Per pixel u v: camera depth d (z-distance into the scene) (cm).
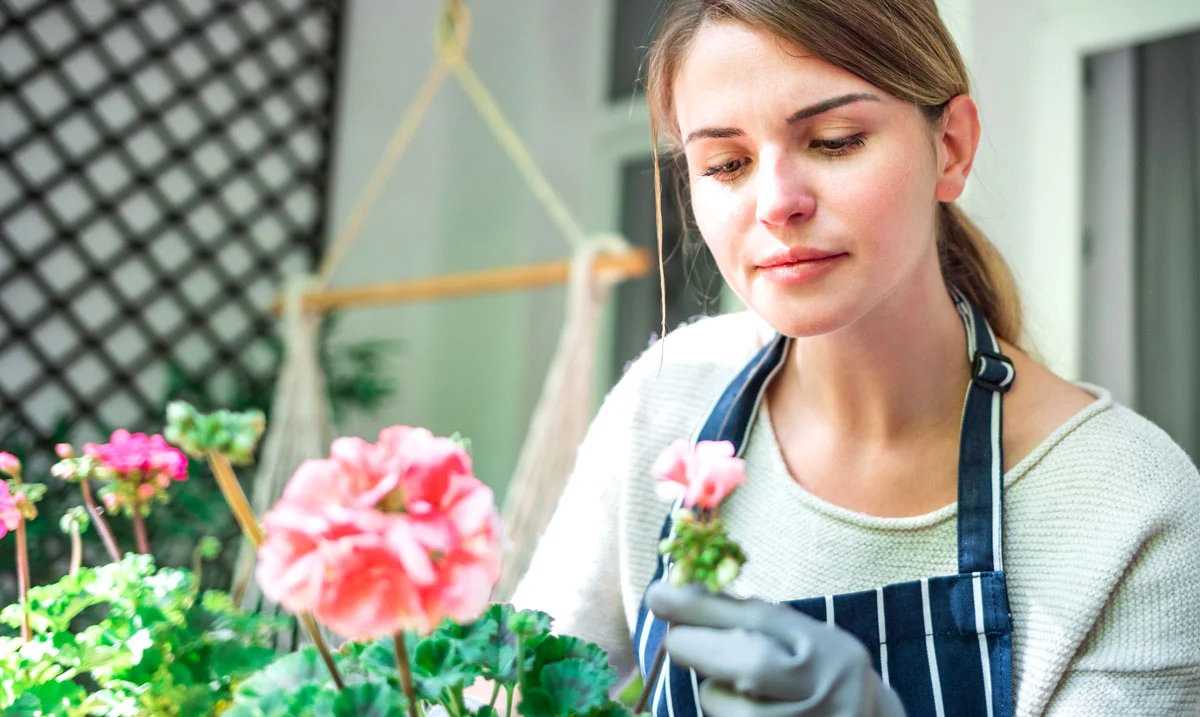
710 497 49
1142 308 218
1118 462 74
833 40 63
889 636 75
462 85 386
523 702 54
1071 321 219
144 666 61
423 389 379
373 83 370
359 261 362
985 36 212
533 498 225
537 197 365
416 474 43
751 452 86
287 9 345
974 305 86
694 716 78
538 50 366
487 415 367
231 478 48
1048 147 221
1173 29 213
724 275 70
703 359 93
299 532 42
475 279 255
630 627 89
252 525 48
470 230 378
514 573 163
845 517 79
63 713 61
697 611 55
